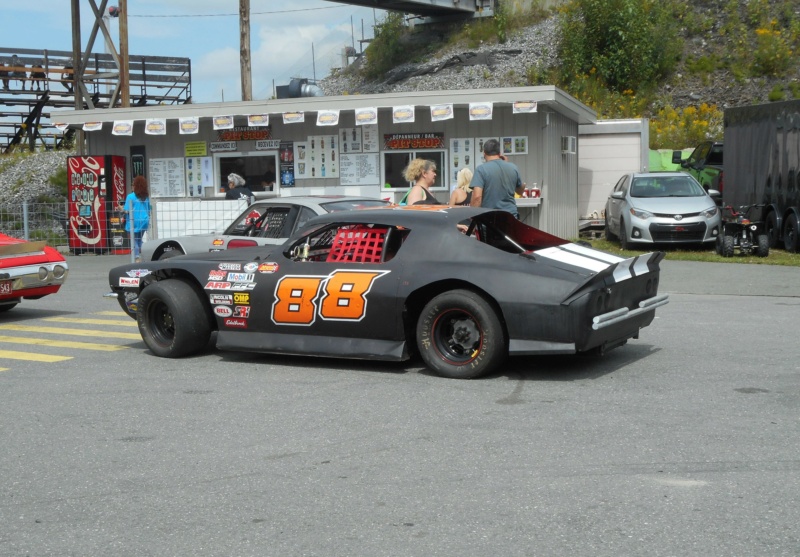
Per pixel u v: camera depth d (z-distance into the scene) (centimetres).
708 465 513
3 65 3359
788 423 595
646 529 425
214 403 692
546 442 566
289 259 819
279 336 818
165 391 738
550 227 1886
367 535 428
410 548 412
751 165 1912
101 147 2175
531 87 1744
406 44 4422
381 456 548
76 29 2572
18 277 1141
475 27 4344
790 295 1234
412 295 761
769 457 525
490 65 3944
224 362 852
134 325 1109
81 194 2133
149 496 491
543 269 723
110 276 965
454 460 536
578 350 710
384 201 1192
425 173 1076
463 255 748
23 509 477
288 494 488
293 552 411
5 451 582
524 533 425
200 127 2077
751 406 641
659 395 679
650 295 812
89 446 588
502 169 1073
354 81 4325
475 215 787
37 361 884
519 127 1870
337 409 663
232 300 834
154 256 1394
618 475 501
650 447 550
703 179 2433
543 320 709
